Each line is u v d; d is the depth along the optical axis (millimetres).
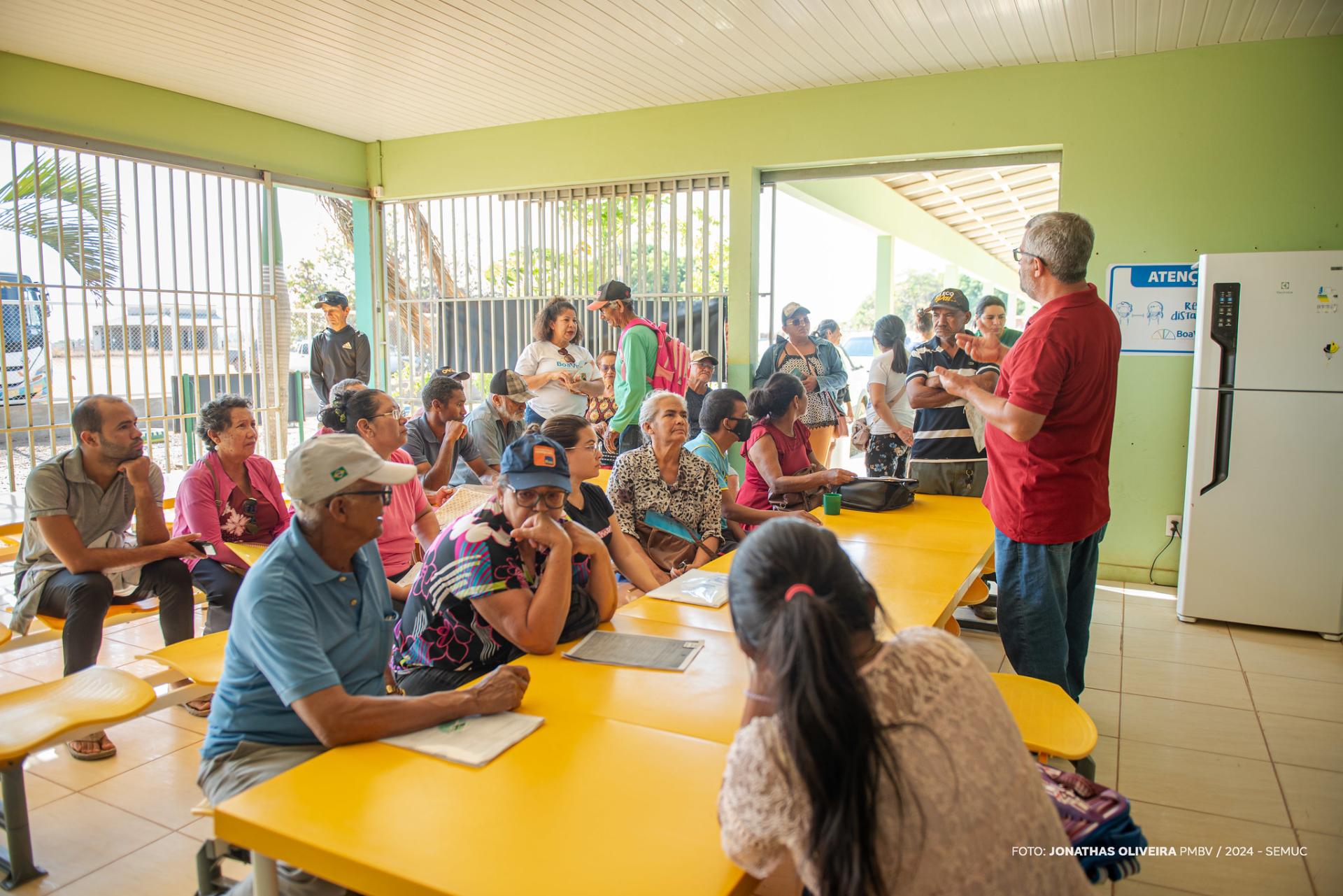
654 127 6027
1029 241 2557
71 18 4422
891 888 955
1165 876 2258
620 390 4891
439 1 4168
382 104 6008
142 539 3074
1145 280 4820
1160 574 4953
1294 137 4488
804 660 947
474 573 1927
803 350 5574
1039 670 2627
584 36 4633
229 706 1676
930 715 1016
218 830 1270
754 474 3754
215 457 3217
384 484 1691
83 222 5305
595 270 6512
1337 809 2578
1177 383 4809
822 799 921
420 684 2023
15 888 2121
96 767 2754
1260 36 4441
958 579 2549
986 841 989
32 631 3799
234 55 5000
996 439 2680
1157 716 3242
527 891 1091
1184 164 4703
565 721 1581
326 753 1456
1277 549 4105
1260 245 4605
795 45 4699
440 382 4094
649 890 1094
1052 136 4957
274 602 1586
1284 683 3553
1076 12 4141
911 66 5051
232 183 6148
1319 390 3975
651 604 2309
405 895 1119
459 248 7008
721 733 1539
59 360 5336
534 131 6453
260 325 6395
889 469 4988
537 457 1920
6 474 5969
